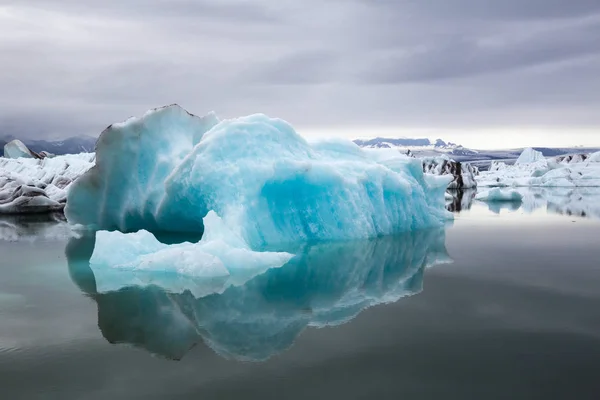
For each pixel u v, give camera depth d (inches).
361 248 499.5
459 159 6771.7
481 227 706.2
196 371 203.2
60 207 989.8
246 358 216.8
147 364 210.8
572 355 215.0
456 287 345.4
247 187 491.8
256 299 315.0
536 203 1256.2
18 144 1772.9
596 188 2144.4
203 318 275.9
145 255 401.4
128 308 294.7
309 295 324.8
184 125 622.5
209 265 372.8
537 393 180.4
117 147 602.2
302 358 215.8
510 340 234.4
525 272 394.6
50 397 179.9
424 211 681.0
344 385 187.9
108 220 643.5
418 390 183.2
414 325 259.6
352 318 273.6
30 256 468.4
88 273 384.8
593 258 458.3
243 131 518.6
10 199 960.9
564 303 300.4
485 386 185.9
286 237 517.7
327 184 537.0
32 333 249.4
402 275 386.0
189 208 546.9
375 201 593.3
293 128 569.6
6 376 198.2
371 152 724.0
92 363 212.1
